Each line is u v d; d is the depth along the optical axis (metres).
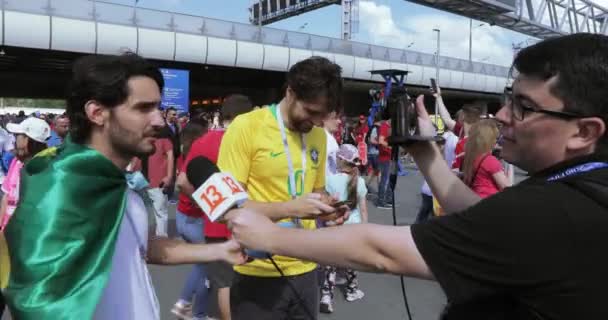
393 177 1.68
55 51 18.83
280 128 2.18
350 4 35.38
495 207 0.94
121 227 1.36
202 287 3.62
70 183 1.22
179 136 7.52
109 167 1.29
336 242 1.08
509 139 1.07
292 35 25.50
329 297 4.00
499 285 0.93
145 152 1.38
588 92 0.94
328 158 4.02
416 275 1.01
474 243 0.94
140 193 1.54
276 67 24.77
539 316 0.92
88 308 1.16
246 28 23.95
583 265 0.88
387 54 29.17
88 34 18.92
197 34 22.34
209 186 1.39
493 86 35.16
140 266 1.42
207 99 35.16
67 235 1.18
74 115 1.34
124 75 1.30
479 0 34.66
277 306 2.21
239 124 2.20
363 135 10.19
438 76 30.38
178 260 1.62
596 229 0.88
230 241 1.65
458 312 1.06
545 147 1.00
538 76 0.99
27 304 1.10
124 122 1.32
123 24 20.12
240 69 24.81
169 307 4.01
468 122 5.36
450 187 1.56
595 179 0.93
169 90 15.09
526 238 0.90
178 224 3.64
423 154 1.61
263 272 2.18
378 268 1.05
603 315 0.88
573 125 0.97
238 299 2.26
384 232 1.04
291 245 1.15
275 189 2.20
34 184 1.23
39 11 18.03
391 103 1.64
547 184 0.96
